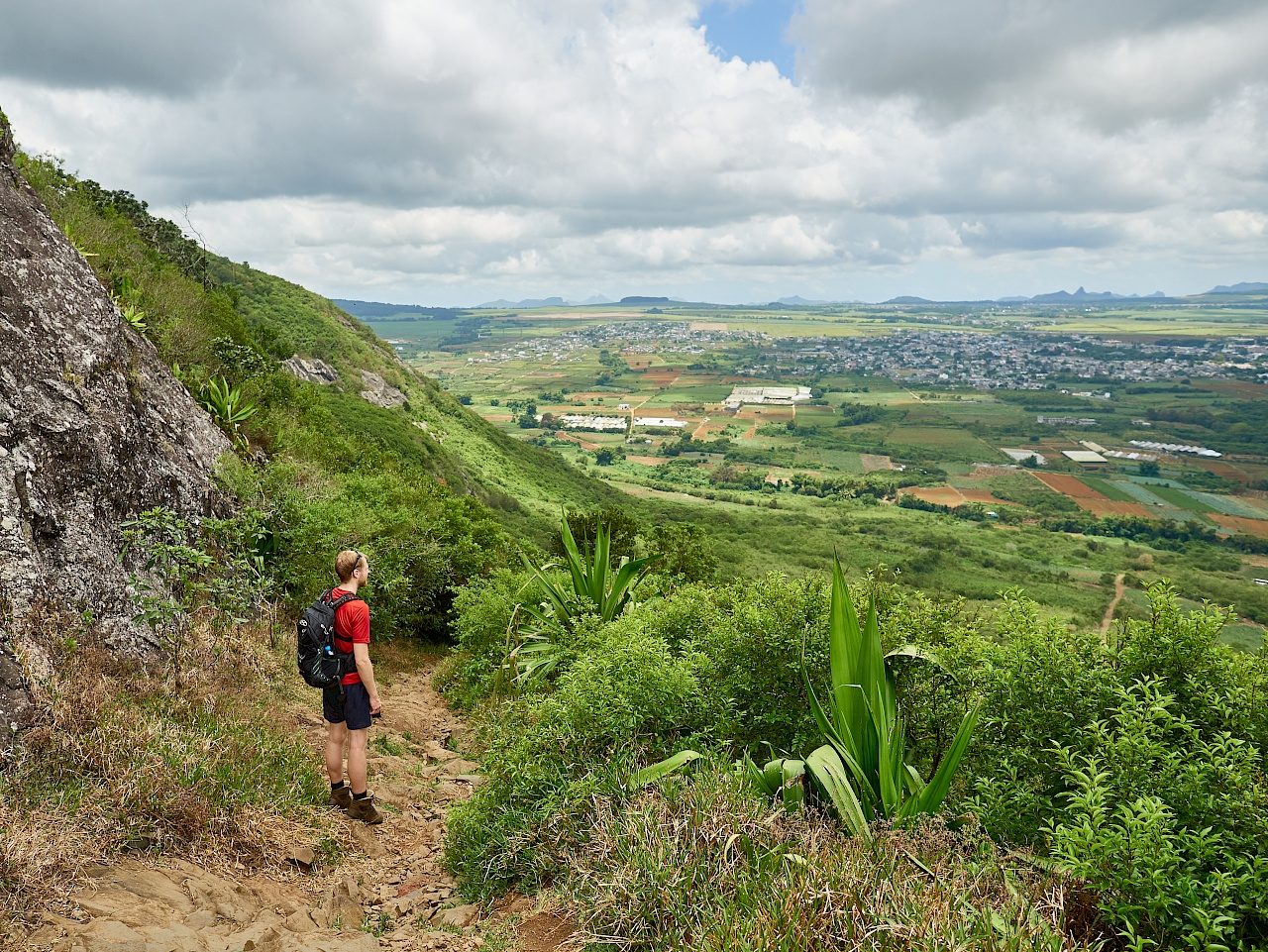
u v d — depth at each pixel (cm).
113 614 484
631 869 289
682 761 348
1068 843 235
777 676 397
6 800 288
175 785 343
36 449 494
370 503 1194
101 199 2480
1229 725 288
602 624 745
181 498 698
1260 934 221
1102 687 301
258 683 573
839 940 224
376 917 344
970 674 352
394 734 683
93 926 238
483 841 382
